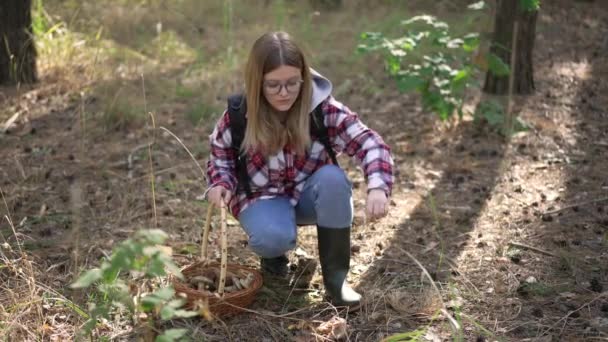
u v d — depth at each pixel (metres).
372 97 6.43
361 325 3.18
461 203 4.46
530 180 4.75
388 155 3.12
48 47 6.94
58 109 5.94
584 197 4.47
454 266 3.71
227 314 3.15
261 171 3.19
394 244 3.96
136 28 7.98
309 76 3.03
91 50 7.12
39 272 3.54
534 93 6.38
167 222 4.20
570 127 5.63
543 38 8.21
